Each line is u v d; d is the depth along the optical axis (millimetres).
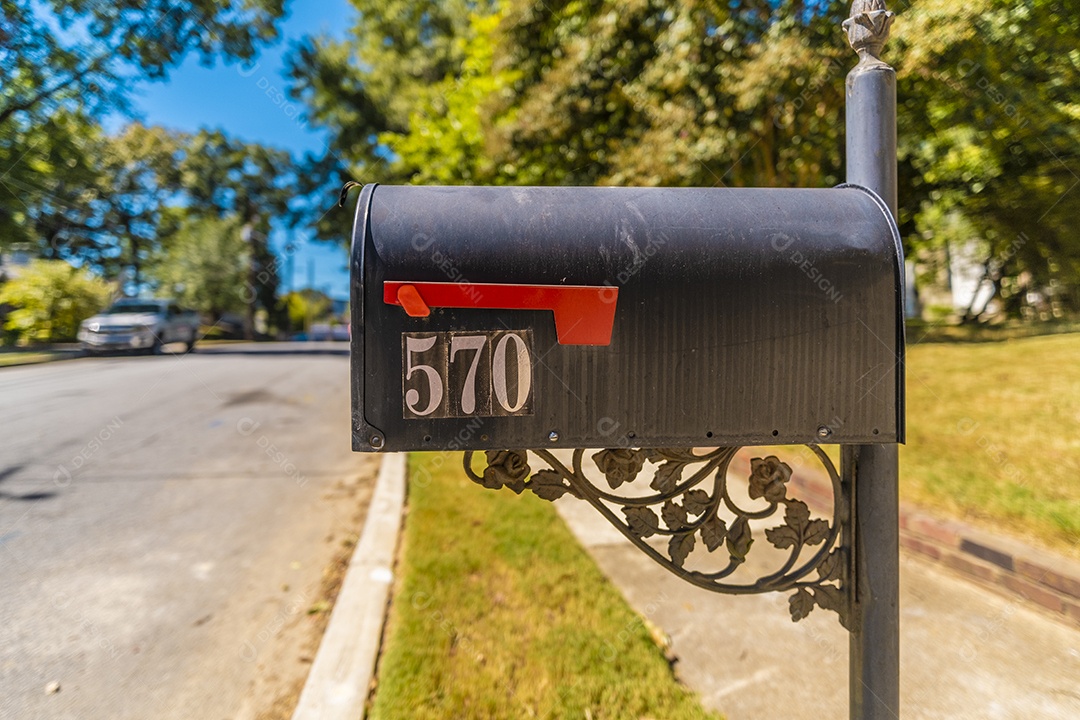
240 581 3439
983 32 4004
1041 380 5625
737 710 2189
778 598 3002
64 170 5773
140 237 12633
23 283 9523
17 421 7633
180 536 4078
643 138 6008
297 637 2887
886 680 1575
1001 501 3549
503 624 2709
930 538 3375
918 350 7789
